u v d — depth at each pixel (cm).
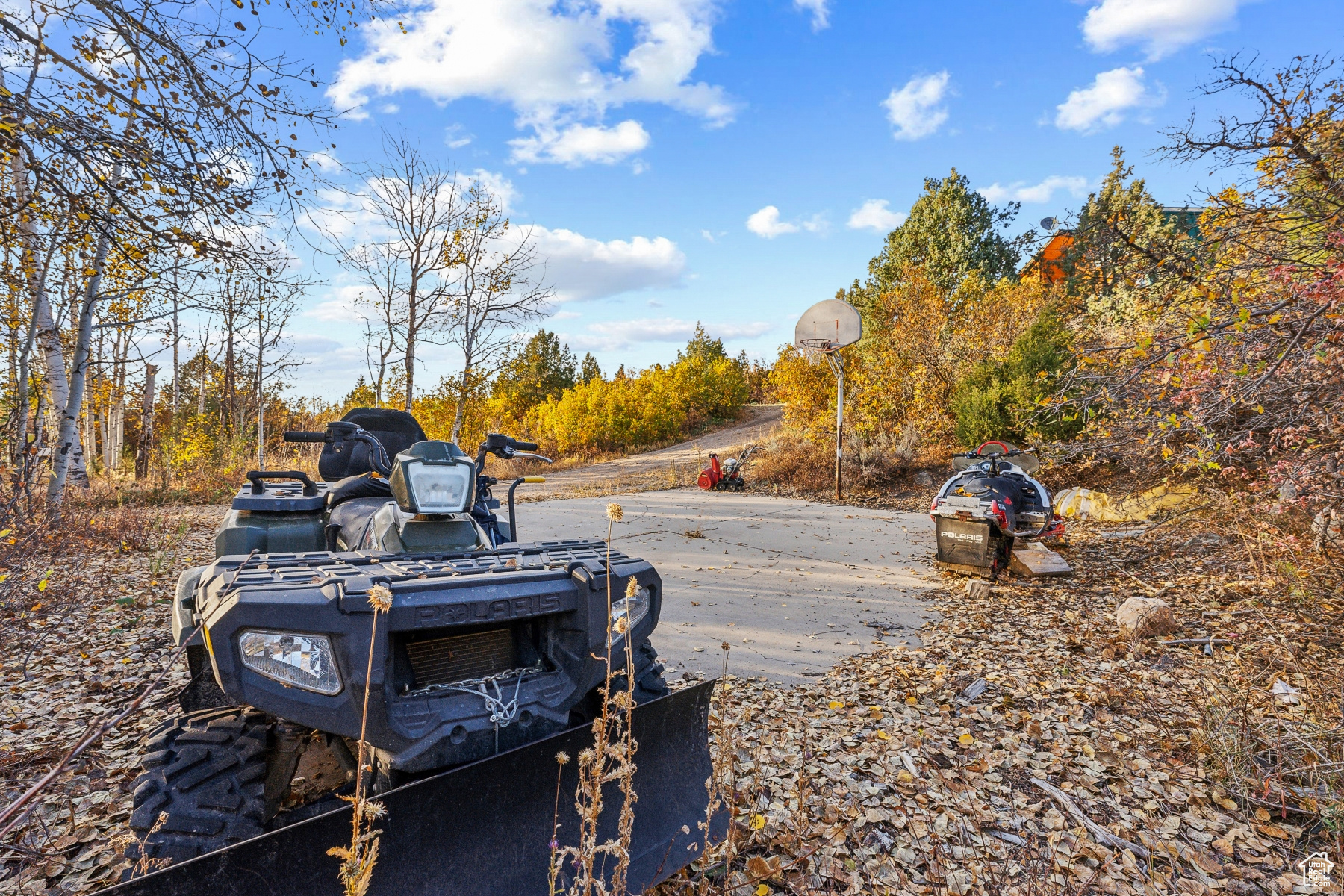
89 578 621
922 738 363
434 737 201
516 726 217
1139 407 471
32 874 241
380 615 192
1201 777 320
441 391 1226
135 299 803
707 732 267
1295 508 578
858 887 247
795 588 693
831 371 1881
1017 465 794
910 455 1477
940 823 286
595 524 1074
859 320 1403
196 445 1638
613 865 220
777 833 273
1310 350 376
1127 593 630
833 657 493
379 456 353
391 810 182
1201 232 489
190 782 196
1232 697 384
